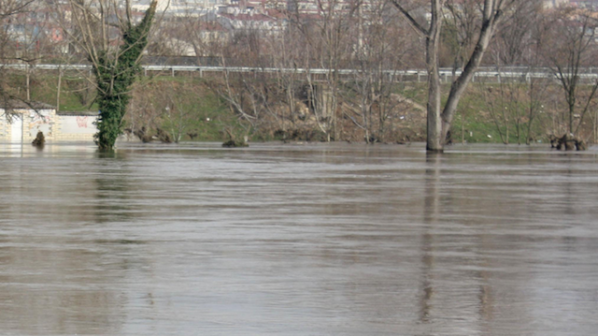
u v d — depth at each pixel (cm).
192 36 11906
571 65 9706
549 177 3027
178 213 1681
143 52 5956
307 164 3912
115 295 892
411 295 902
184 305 850
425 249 1216
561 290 929
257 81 10406
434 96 6103
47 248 1202
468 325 780
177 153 5259
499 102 11062
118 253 1161
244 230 1420
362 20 9619
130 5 5856
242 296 891
